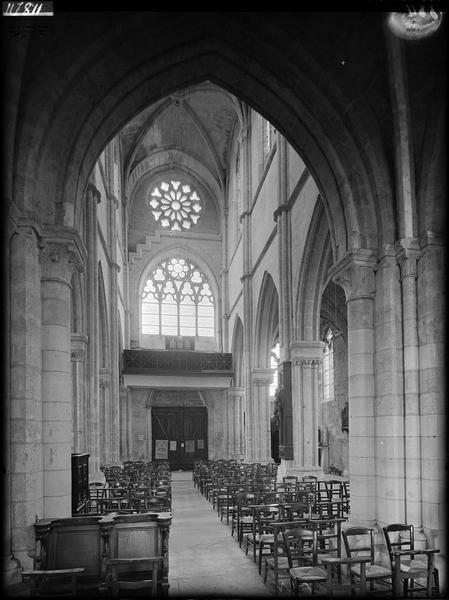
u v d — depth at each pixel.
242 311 34.62
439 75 10.82
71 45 10.85
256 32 12.27
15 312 9.77
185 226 44.59
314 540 8.86
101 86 11.79
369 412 12.09
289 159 23.69
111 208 30.31
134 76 12.28
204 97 37.03
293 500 14.37
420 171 11.54
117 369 29.58
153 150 42.12
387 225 12.02
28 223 10.04
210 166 43.53
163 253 43.62
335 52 12.06
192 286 44.31
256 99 13.80
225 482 19.28
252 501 14.33
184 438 41.38
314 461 20.89
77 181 11.86
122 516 8.34
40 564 8.12
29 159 10.29
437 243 11.30
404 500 11.18
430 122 11.21
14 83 9.62
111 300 29.69
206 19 12.08
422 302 11.38
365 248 12.36
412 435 11.20
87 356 20.36
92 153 12.48
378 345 12.06
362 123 12.16
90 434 20.33
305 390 21.25
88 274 20.77
